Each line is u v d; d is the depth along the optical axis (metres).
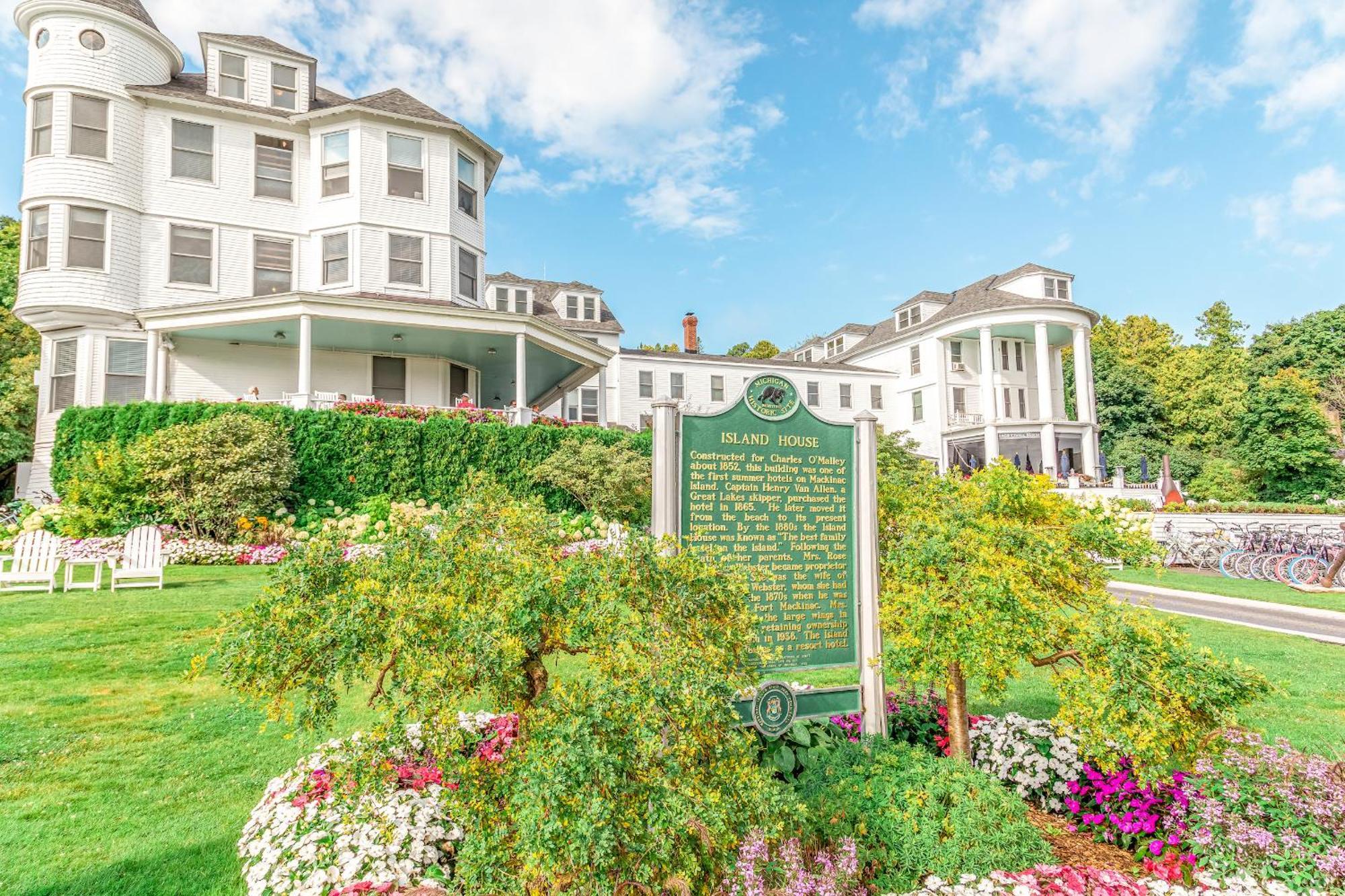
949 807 3.83
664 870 2.65
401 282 20.86
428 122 21.22
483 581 3.38
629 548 3.55
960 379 37.19
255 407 15.52
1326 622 10.27
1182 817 3.75
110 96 18.97
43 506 16.02
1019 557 4.29
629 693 2.83
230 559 13.09
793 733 4.76
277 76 21.53
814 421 5.13
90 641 7.51
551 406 32.81
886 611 4.55
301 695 6.02
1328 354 44.00
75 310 18.16
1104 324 55.34
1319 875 3.30
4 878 3.53
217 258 20.05
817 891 3.17
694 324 37.56
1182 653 3.67
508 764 2.98
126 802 4.34
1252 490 36.59
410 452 16.53
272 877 3.21
